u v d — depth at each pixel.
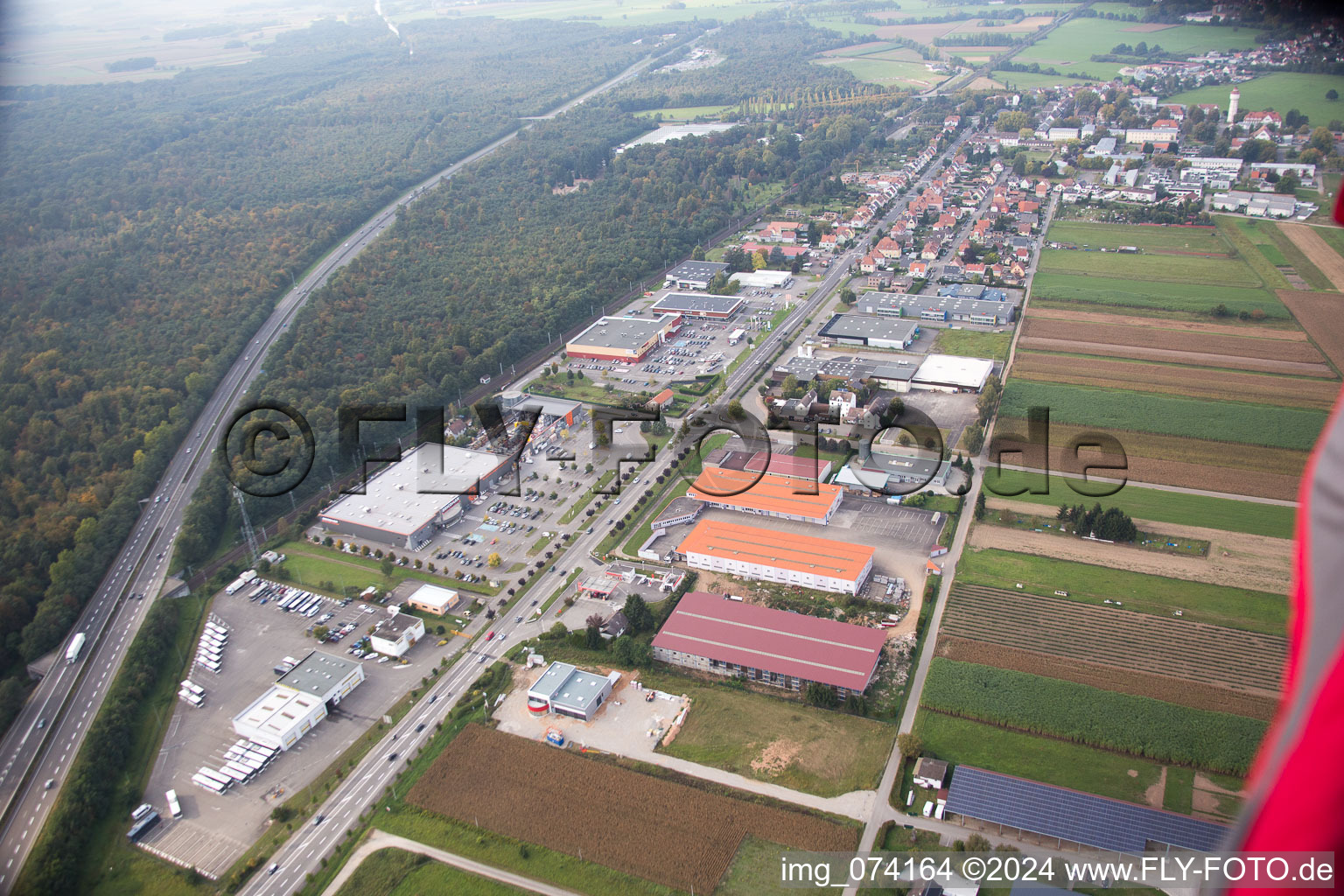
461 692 117.19
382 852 95.44
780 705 111.31
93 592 140.88
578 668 117.56
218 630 130.62
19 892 91.88
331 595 138.50
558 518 154.12
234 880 92.81
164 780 106.56
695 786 100.38
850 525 145.88
